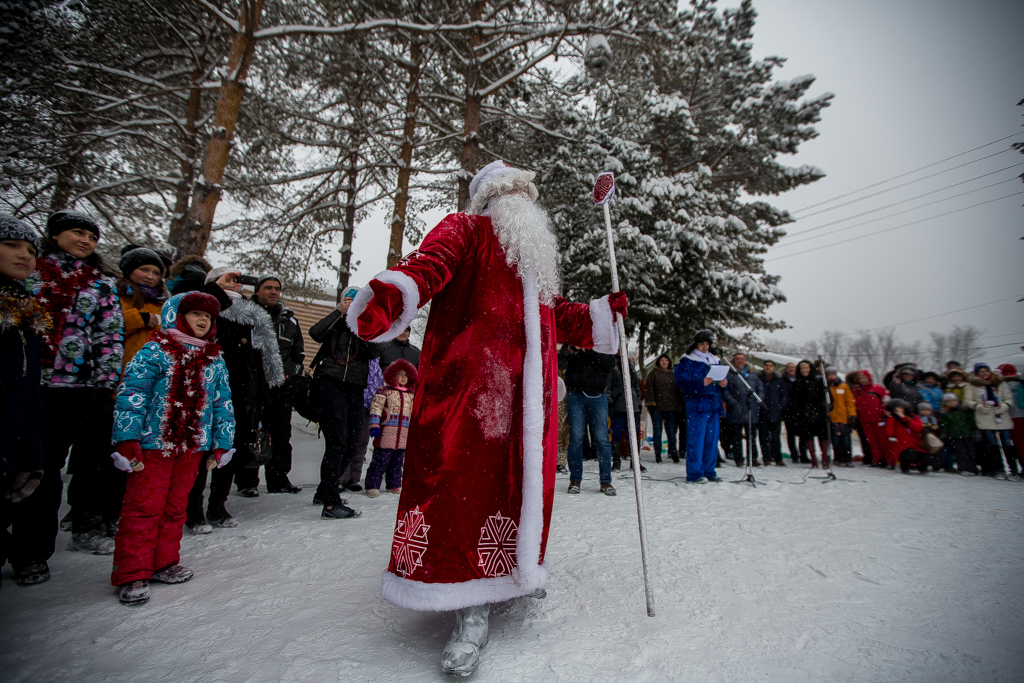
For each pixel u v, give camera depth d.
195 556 2.98
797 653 1.83
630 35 10.18
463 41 10.57
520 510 1.83
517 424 1.90
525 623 2.06
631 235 10.98
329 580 2.56
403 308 1.68
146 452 2.49
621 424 7.41
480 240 2.02
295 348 4.97
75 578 2.64
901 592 2.42
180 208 10.41
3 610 2.22
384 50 11.16
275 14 10.04
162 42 10.37
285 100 11.93
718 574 2.64
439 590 1.69
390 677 1.65
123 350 3.07
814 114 13.84
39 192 9.61
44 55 8.32
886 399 8.27
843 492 5.24
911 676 1.68
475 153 10.48
